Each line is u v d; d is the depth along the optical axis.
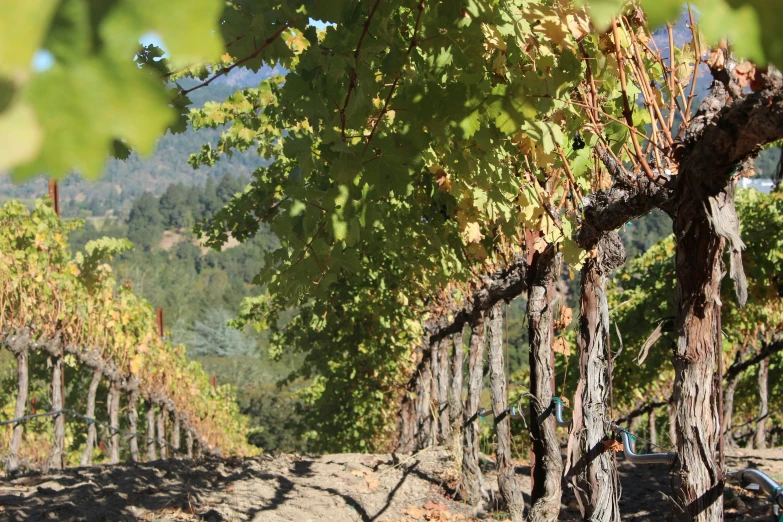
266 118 9.27
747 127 2.07
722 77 2.32
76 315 10.05
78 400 16.22
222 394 21.02
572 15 2.62
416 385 13.02
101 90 0.45
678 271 2.46
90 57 0.45
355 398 15.79
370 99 2.73
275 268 3.24
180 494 6.24
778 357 16.33
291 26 2.45
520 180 3.90
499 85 2.63
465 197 4.34
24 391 8.95
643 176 2.97
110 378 11.72
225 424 20.64
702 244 2.38
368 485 7.55
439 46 2.56
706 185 2.32
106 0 0.46
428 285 8.92
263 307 15.23
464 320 8.19
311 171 3.00
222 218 9.61
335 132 2.62
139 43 0.47
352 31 2.62
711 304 2.42
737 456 9.77
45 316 9.45
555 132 2.84
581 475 3.85
